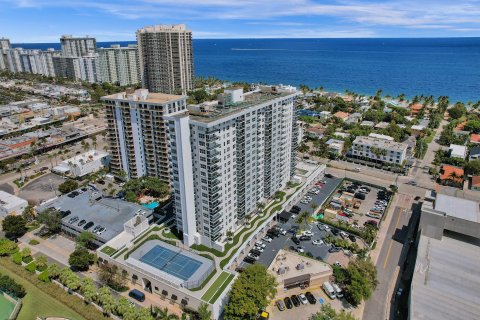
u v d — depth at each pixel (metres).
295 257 129.50
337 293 115.75
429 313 96.62
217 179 122.19
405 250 137.75
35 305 111.69
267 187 158.62
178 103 175.12
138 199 177.50
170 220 149.50
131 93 187.75
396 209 169.00
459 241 131.38
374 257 134.00
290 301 112.50
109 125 185.75
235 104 137.62
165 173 181.62
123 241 134.25
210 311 102.62
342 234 147.62
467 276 111.56
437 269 114.94
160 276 113.19
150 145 178.62
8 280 115.75
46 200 179.25
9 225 145.50
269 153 153.00
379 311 109.38
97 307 110.25
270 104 145.12
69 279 115.19
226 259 124.19
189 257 123.81
